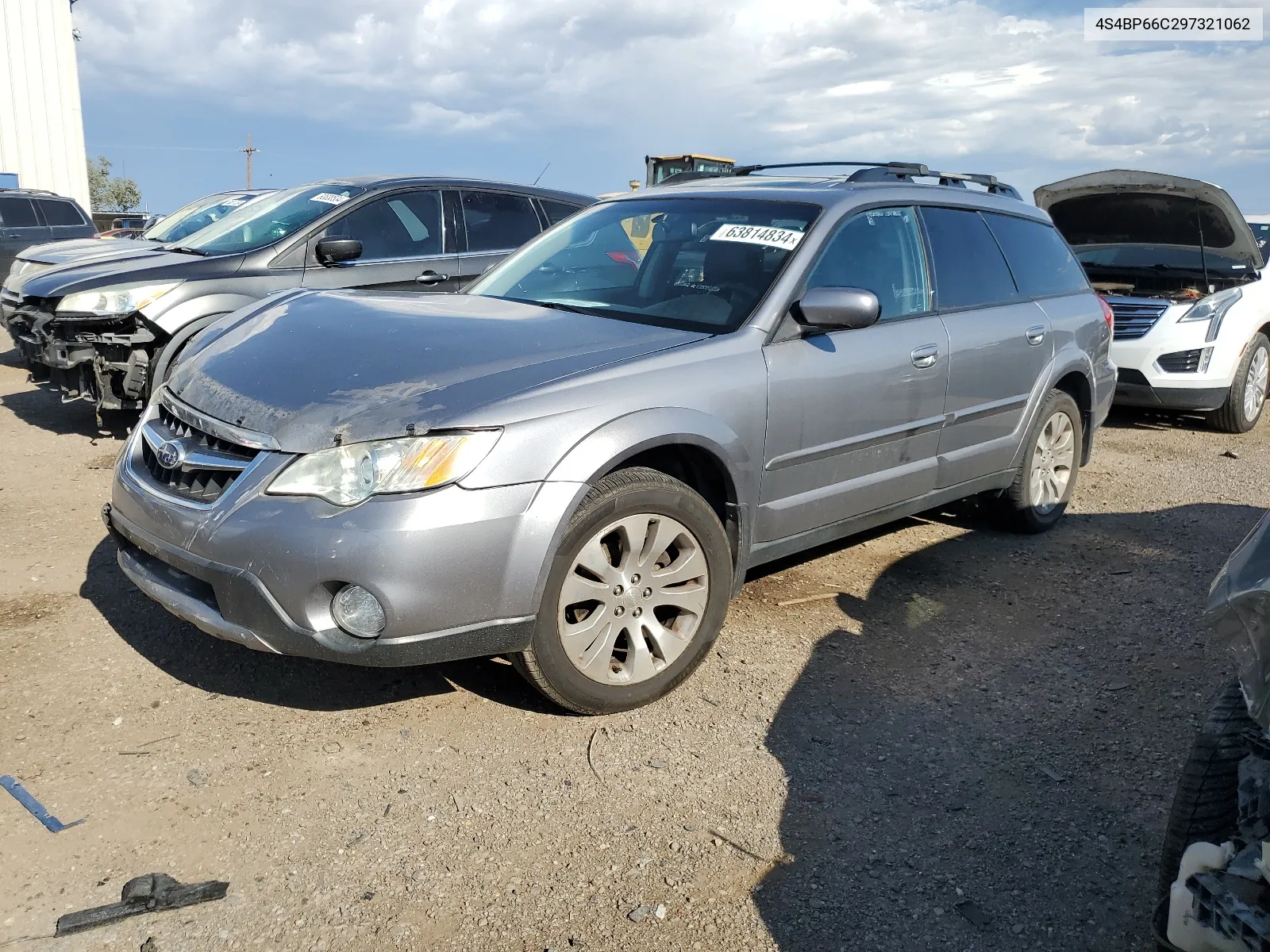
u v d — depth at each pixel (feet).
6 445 21.34
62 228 49.52
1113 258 30.83
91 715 10.48
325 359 10.64
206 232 25.00
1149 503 20.51
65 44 75.92
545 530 9.68
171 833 8.70
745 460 11.53
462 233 24.76
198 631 12.44
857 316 11.84
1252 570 6.40
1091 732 11.08
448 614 9.38
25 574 13.99
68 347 20.85
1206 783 6.86
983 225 16.33
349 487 9.21
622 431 10.21
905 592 14.99
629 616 10.77
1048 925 8.02
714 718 11.05
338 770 9.73
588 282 13.70
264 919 7.73
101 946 7.38
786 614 13.94
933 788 9.89
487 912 7.91
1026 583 15.60
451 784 9.59
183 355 12.62
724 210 13.94
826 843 8.95
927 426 14.32
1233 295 27.27
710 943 7.66
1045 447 17.58
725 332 11.93
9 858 8.25
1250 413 28.43
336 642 9.28
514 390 9.91
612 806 9.36
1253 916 5.57
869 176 14.85
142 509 10.27
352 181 24.49
